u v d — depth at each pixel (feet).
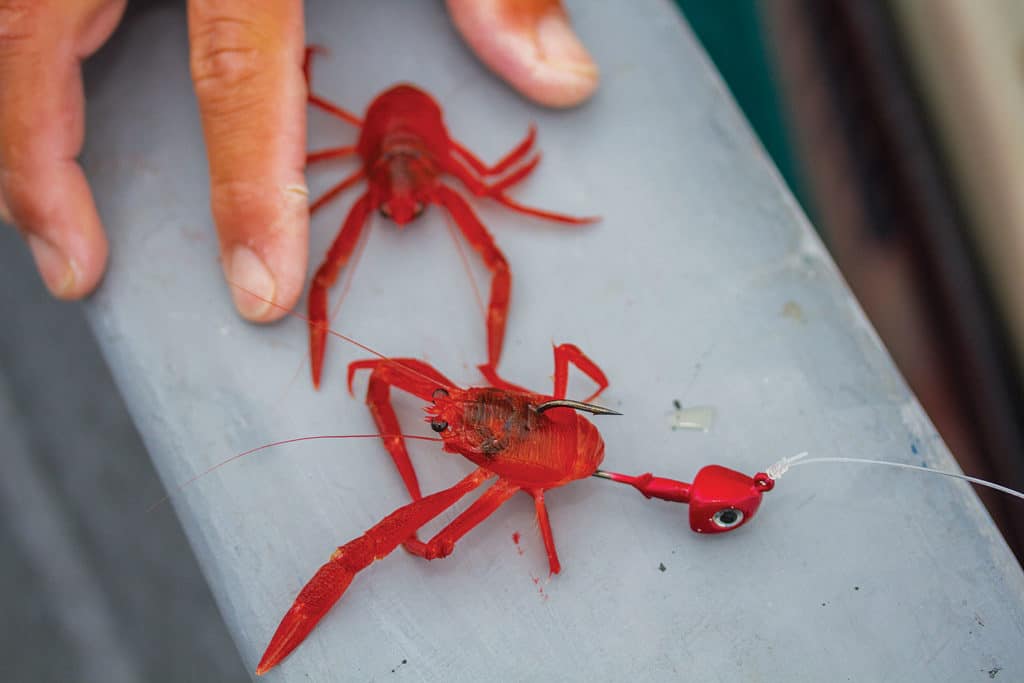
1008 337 1.16
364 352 1.00
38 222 1.00
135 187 1.06
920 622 0.90
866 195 1.24
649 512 0.93
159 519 1.21
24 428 1.23
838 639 0.89
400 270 1.03
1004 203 1.15
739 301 1.01
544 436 0.89
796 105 1.30
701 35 1.36
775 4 1.32
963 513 0.93
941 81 1.20
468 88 1.11
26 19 0.98
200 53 0.98
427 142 1.04
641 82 1.10
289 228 0.97
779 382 0.98
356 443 0.96
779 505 0.93
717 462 0.95
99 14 1.03
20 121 0.99
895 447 0.95
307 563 0.93
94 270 1.01
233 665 1.18
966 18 1.18
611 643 0.90
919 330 1.20
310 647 0.90
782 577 0.91
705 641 0.89
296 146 0.98
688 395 0.97
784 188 1.05
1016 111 1.15
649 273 1.02
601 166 1.07
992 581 0.91
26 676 1.17
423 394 0.95
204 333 1.01
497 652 0.90
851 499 0.93
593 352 0.99
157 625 1.19
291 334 1.00
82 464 1.23
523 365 0.99
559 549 0.92
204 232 1.04
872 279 1.23
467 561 0.92
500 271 1.00
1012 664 0.88
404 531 0.89
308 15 1.13
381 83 1.11
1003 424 1.15
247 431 0.97
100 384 1.25
